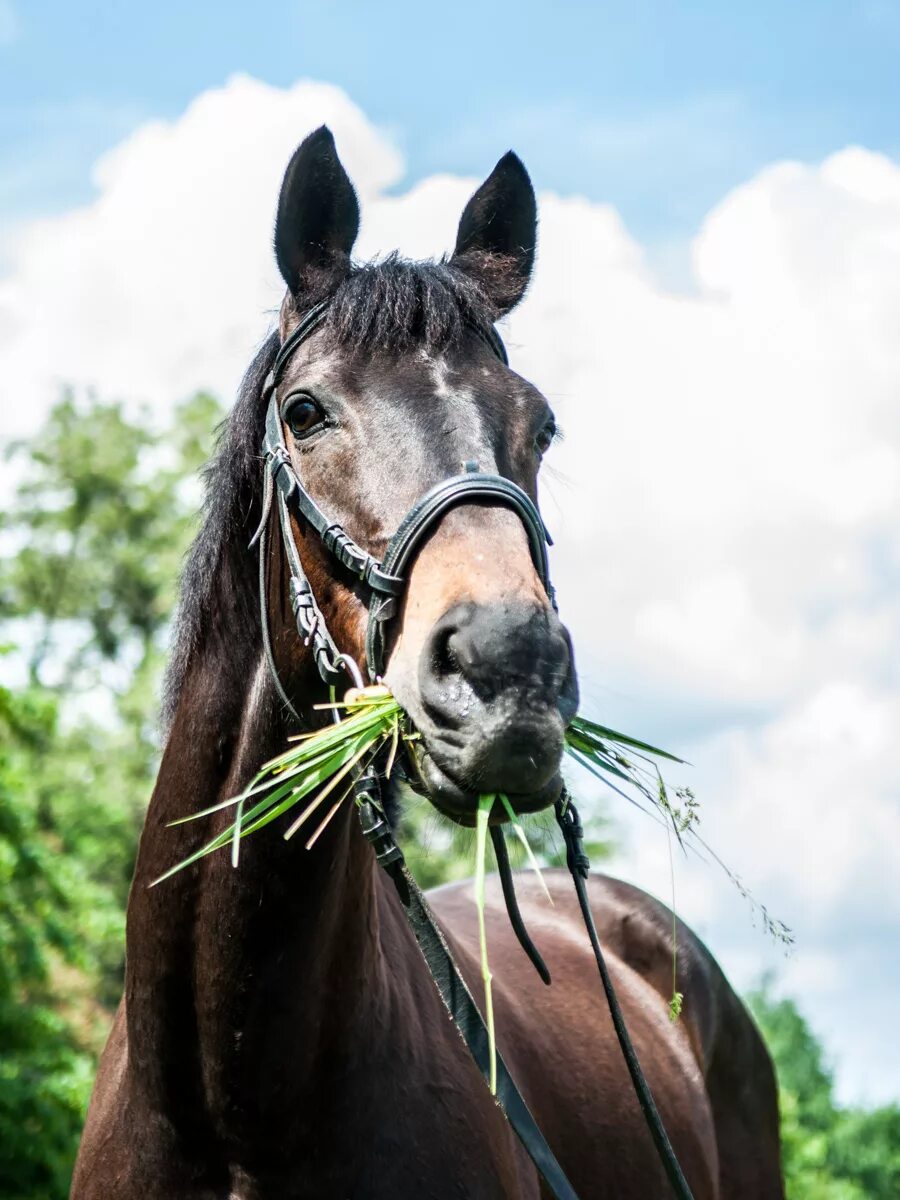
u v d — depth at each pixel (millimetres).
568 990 4074
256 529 2900
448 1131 2842
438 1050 2967
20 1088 7648
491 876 4797
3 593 30969
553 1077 3633
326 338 2740
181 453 30078
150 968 2801
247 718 2818
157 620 30578
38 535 30812
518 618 2264
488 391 2641
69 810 19203
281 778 2449
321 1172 2721
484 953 2189
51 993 12180
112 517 30594
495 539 2406
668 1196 3918
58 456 30891
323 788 2730
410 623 2412
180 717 2916
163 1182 2789
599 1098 3771
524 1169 3088
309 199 2926
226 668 2857
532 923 4422
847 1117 28719
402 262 2844
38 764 20406
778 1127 5012
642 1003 4406
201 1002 2732
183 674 2955
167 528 30172
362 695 2484
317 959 2715
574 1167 3572
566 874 4875
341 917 2754
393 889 3281
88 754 22094
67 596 30703
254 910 2695
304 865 2705
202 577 2924
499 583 2322
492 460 2531
